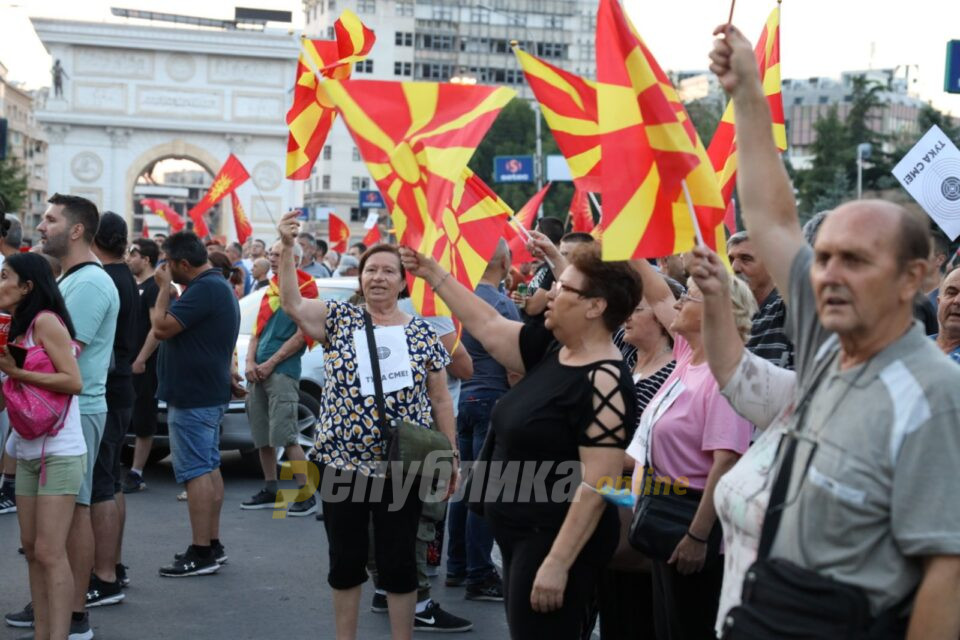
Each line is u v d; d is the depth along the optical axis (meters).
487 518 4.32
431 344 5.72
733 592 3.03
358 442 5.46
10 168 73.25
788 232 3.16
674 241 3.45
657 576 4.57
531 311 5.09
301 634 6.30
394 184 4.60
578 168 4.66
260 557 7.98
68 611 5.62
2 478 9.21
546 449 4.13
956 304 5.27
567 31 115.75
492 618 6.75
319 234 98.00
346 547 5.45
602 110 3.48
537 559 4.15
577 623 4.17
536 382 4.23
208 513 7.52
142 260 10.28
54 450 5.58
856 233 2.72
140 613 6.64
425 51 111.56
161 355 7.62
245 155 63.31
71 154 61.84
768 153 3.17
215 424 7.62
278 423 9.33
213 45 61.66
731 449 4.23
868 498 2.69
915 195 8.09
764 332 5.47
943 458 2.63
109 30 60.69
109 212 7.21
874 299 2.71
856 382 2.77
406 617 5.50
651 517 4.41
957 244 8.12
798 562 2.80
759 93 3.17
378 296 5.72
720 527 4.25
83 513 6.09
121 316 6.96
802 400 2.93
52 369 5.52
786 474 2.89
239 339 10.98
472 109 4.64
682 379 4.54
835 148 68.88
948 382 2.66
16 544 8.19
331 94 4.65
